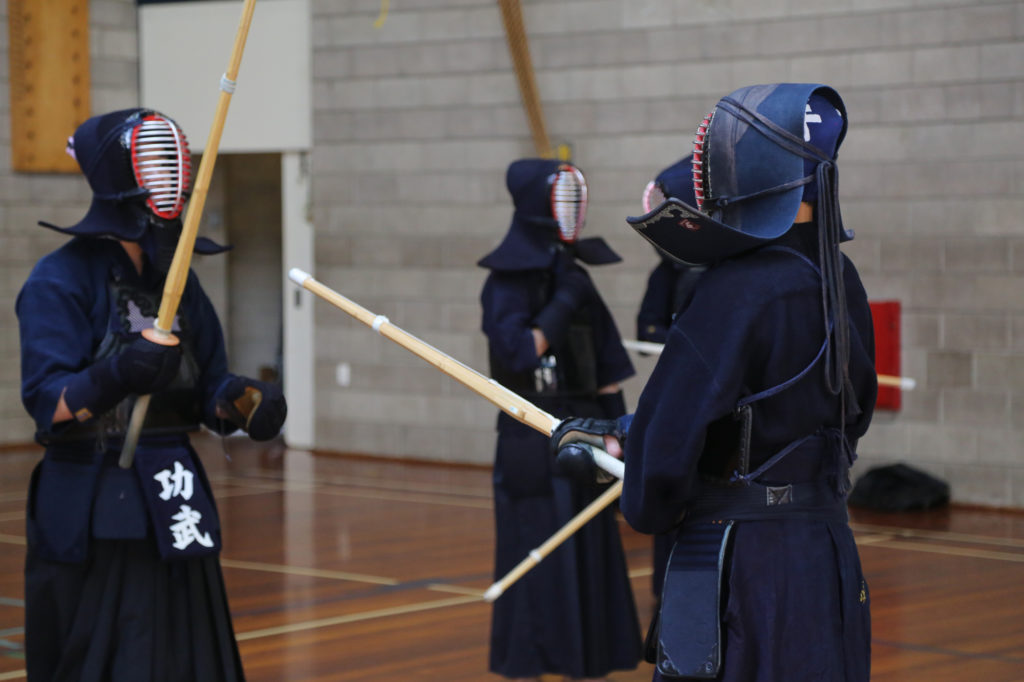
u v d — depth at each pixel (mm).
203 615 5250
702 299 3670
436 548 11758
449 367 4398
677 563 3771
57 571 5055
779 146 3652
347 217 17922
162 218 5172
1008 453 13844
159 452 5164
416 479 16078
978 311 13945
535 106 13367
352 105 17812
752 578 3650
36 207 19469
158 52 19281
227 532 12594
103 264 5199
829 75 14656
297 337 18797
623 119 15883
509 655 7176
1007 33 13734
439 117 17219
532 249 7320
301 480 16016
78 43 19250
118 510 5023
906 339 14312
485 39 16859
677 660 3637
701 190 3797
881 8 14328
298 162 18500
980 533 12422
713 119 3748
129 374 4754
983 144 13883
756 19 15055
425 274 17422
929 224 14164
